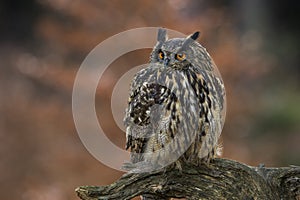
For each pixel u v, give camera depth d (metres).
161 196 7.49
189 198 7.41
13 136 16.64
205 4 20.33
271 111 24.02
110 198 7.45
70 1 15.78
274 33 31.91
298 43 31.67
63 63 16.38
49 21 17.03
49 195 14.98
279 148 22.78
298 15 33.09
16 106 17.03
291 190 7.55
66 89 16.16
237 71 16.14
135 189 7.45
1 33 32.12
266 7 31.06
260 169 7.57
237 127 16.17
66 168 15.09
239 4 27.81
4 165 16.52
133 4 15.23
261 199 7.28
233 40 16.92
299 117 24.59
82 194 7.46
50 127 16.00
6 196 16.38
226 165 7.40
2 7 32.31
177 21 15.14
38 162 15.84
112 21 15.54
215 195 7.32
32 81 19.00
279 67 27.95
